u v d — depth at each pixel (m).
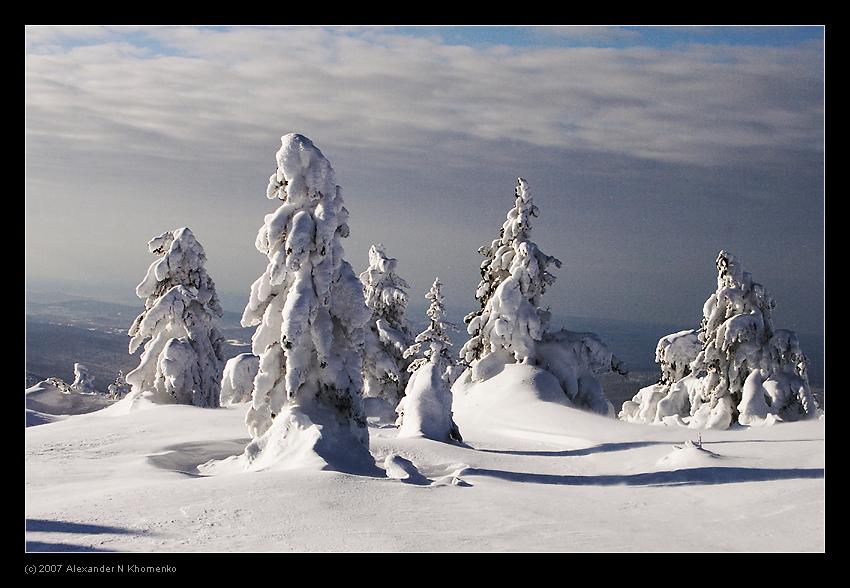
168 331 46.97
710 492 20.11
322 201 25.80
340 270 26.47
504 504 18.48
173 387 45.53
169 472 24.12
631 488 21.50
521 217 49.12
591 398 48.06
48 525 15.80
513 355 48.38
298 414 25.22
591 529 16.12
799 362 44.69
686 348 52.09
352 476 20.75
